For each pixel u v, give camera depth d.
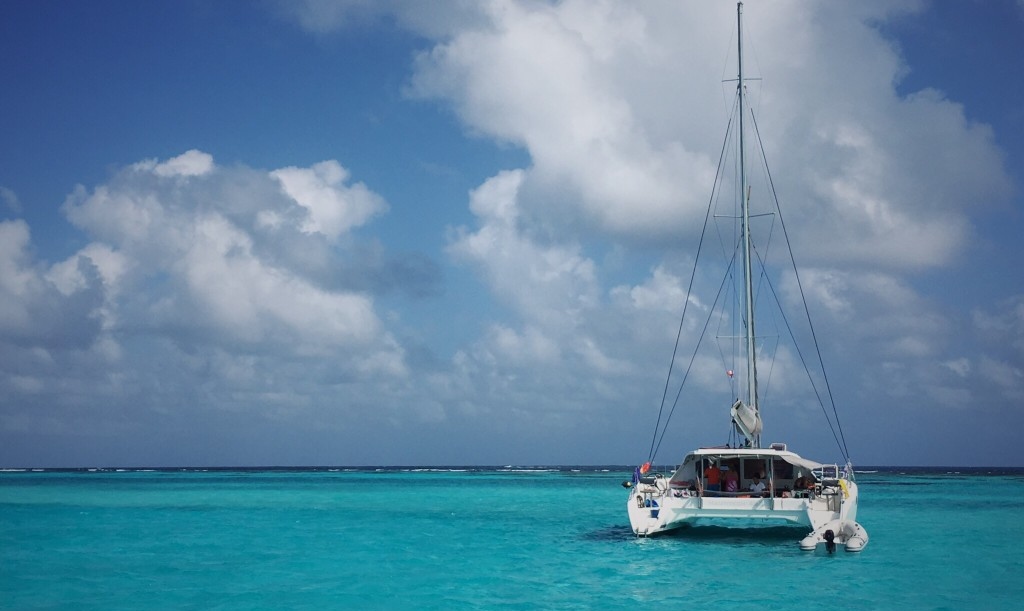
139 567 17.56
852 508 19.86
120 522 29.02
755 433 21.38
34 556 19.41
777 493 19.56
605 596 14.02
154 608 13.20
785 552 19.05
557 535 24.11
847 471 20.52
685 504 19.08
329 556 19.30
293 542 22.42
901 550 19.91
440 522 29.20
